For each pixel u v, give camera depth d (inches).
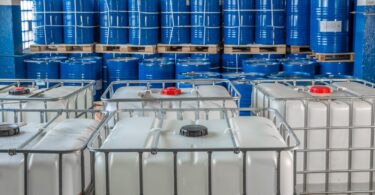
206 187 90.8
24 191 88.0
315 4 300.4
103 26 325.1
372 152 133.2
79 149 88.7
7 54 299.0
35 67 303.3
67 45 326.3
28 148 90.2
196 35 319.9
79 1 321.7
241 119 111.9
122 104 143.5
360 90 146.1
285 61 298.2
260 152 90.3
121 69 307.1
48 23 324.8
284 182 90.4
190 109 120.6
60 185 87.7
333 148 131.4
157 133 100.0
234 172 90.0
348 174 133.6
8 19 296.5
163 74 291.0
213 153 91.3
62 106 137.7
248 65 288.5
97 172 90.4
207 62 296.7
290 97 133.1
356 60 293.9
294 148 89.4
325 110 130.9
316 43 302.7
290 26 317.1
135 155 90.0
